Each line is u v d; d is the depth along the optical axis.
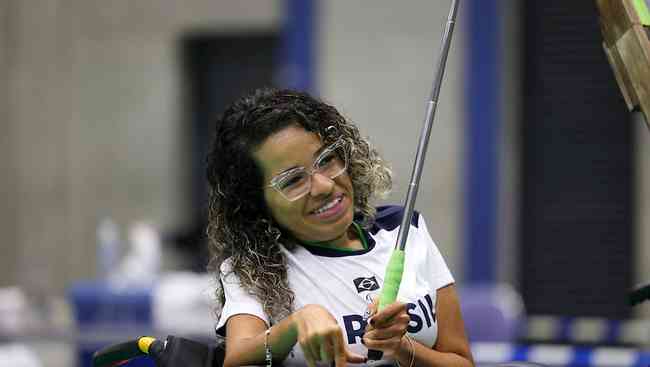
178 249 10.64
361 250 3.37
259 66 11.20
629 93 3.15
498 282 10.05
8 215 11.34
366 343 3.00
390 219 3.50
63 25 11.23
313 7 10.40
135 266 8.23
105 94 11.20
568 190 10.22
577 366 6.08
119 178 11.20
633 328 7.88
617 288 10.19
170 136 11.13
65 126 11.26
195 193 11.25
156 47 11.12
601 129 10.16
